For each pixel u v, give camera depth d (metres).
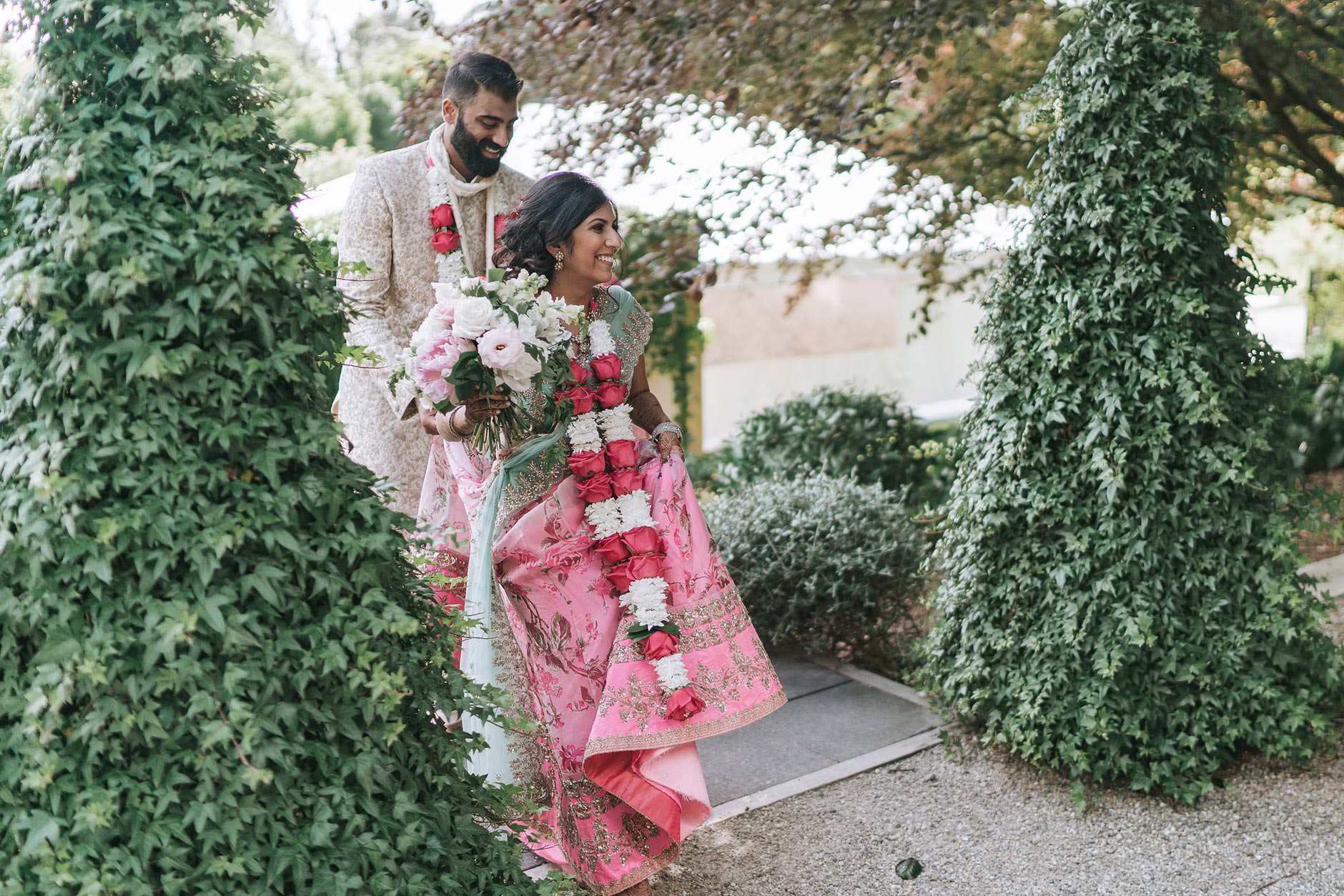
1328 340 9.81
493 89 3.11
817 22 5.08
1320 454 8.09
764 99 5.56
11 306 1.81
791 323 21.38
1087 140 3.29
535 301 2.52
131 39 1.85
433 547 2.74
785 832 3.28
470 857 2.15
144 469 1.78
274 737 1.84
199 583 1.79
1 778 1.78
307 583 1.96
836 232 6.11
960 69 5.64
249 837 1.83
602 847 2.68
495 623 2.84
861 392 7.41
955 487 3.73
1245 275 3.45
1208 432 3.37
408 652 2.07
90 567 1.73
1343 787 3.39
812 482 5.28
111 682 1.75
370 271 2.13
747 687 2.72
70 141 1.79
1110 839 3.20
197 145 1.84
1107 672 3.30
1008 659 3.56
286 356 1.88
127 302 1.79
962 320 21.61
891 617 4.84
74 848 1.74
